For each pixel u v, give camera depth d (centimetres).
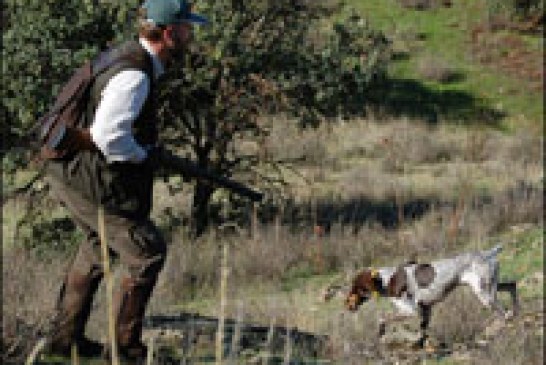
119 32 1491
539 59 3644
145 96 479
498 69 3575
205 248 1458
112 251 539
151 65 485
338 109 1806
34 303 747
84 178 491
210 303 1176
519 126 3219
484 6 3997
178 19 487
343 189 2142
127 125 471
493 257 984
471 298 1087
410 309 955
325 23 1916
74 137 480
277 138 2295
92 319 791
